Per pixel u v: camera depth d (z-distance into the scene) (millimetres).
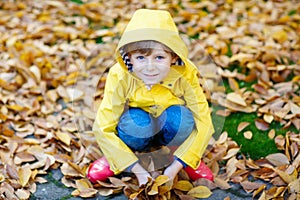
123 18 3248
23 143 2176
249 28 3070
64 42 2998
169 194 1868
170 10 3354
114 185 1915
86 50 2869
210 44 2906
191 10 3305
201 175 1942
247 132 2234
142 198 1845
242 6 3357
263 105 2402
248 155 2119
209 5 3361
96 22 3215
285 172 1940
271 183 1947
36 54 2822
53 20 3207
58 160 2070
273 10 3262
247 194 1902
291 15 3232
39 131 2246
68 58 2793
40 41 2969
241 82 2619
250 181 1972
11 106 2375
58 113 2410
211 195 1896
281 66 2637
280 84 2539
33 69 2625
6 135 2223
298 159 2014
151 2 3438
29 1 3445
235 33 3008
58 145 2178
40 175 2029
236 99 2402
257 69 2660
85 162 2072
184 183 1904
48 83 2607
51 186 1975
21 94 2514
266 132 2252
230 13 3285
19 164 2068
